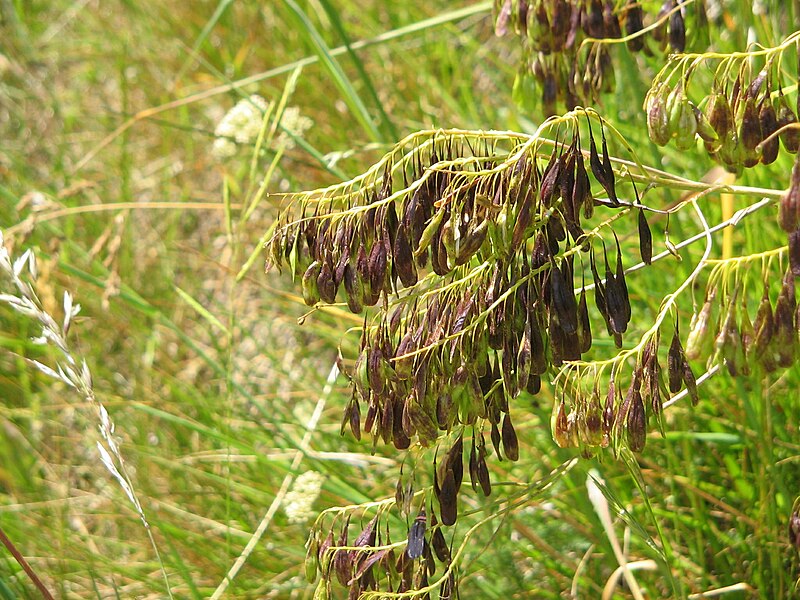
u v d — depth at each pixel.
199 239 1.17
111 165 1.21
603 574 0.77
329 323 0.96
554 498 0.77
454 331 0.59
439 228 0.59
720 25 0.87
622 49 0.79
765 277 0.60
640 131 0.84
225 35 1.29
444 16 0.85
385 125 0.79
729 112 0.59
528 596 0.77
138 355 0.99
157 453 0.89
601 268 0.81
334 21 0.78
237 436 0.87
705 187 0.61
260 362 1.02
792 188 0.57
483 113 1.11
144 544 0.84
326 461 0.83
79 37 1.39
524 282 0.59
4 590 0.71
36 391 0.97
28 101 1.29
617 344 0.60
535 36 0.70
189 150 1.17
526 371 0.59
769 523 0.72
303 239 0.60
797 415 0.76
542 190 0.58
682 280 0.78
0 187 0.94
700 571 0.74
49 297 0.79
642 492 0.65
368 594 0.63
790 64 0.76
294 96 1.13
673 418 0.78
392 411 0.62
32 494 0.87
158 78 1.28
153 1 1.30
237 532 0.81
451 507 0.62
